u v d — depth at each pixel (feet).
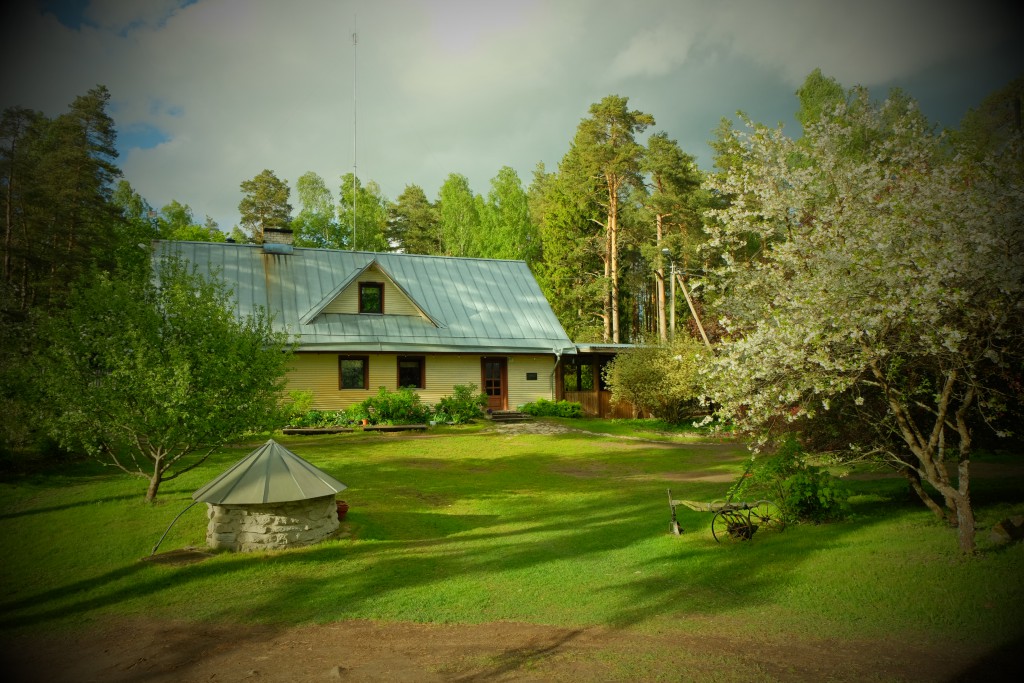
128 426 37.63
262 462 32.55
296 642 21.08
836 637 19.48
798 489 31.71
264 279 85.61
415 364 86.94
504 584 26.48
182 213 164.66
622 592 25.11
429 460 59.72
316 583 26.94
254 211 174.40
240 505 31.19
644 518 38.11
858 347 25.46
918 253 22.85
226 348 40.09
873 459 32.07
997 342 25.13
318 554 30.78
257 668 19.02
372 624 22.57
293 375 79.92
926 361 26.86
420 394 86.38
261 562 29.53
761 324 26.66
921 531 28.50
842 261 24.57
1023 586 21.16
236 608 24.30
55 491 43.78
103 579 27.37
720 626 21.04
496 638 21.06
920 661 17.46
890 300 22.95
